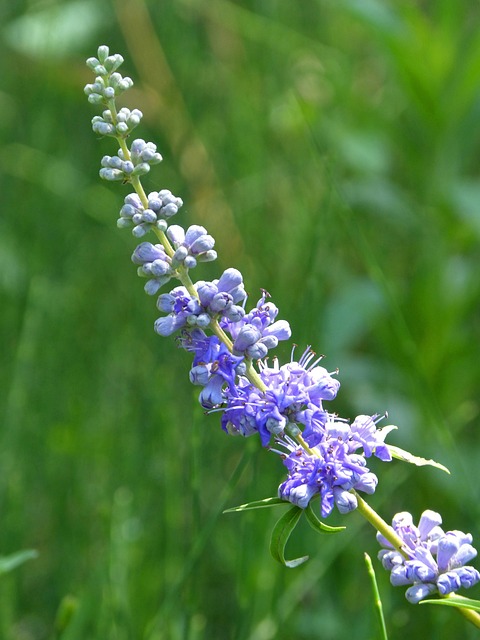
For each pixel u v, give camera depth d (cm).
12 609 570
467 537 297
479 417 679
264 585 552
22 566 611
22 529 616
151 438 639
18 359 657
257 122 862
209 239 280
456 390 631
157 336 725
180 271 279
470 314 742
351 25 941
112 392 709
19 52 850
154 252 277
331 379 279
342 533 555
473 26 743
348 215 554
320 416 276
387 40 629
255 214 804
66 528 631
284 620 519
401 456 286
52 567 620
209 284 272
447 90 634
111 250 802
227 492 457
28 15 863
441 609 515
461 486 579
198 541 459
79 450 658
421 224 646
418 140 653
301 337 571
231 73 902
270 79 884
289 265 745
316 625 545
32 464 663
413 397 624
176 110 834
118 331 750
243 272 746
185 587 522
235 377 284
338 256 738
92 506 634
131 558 565
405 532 298
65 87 822
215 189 798
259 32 891
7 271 762
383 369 638
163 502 617
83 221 835
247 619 511
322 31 952
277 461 600
